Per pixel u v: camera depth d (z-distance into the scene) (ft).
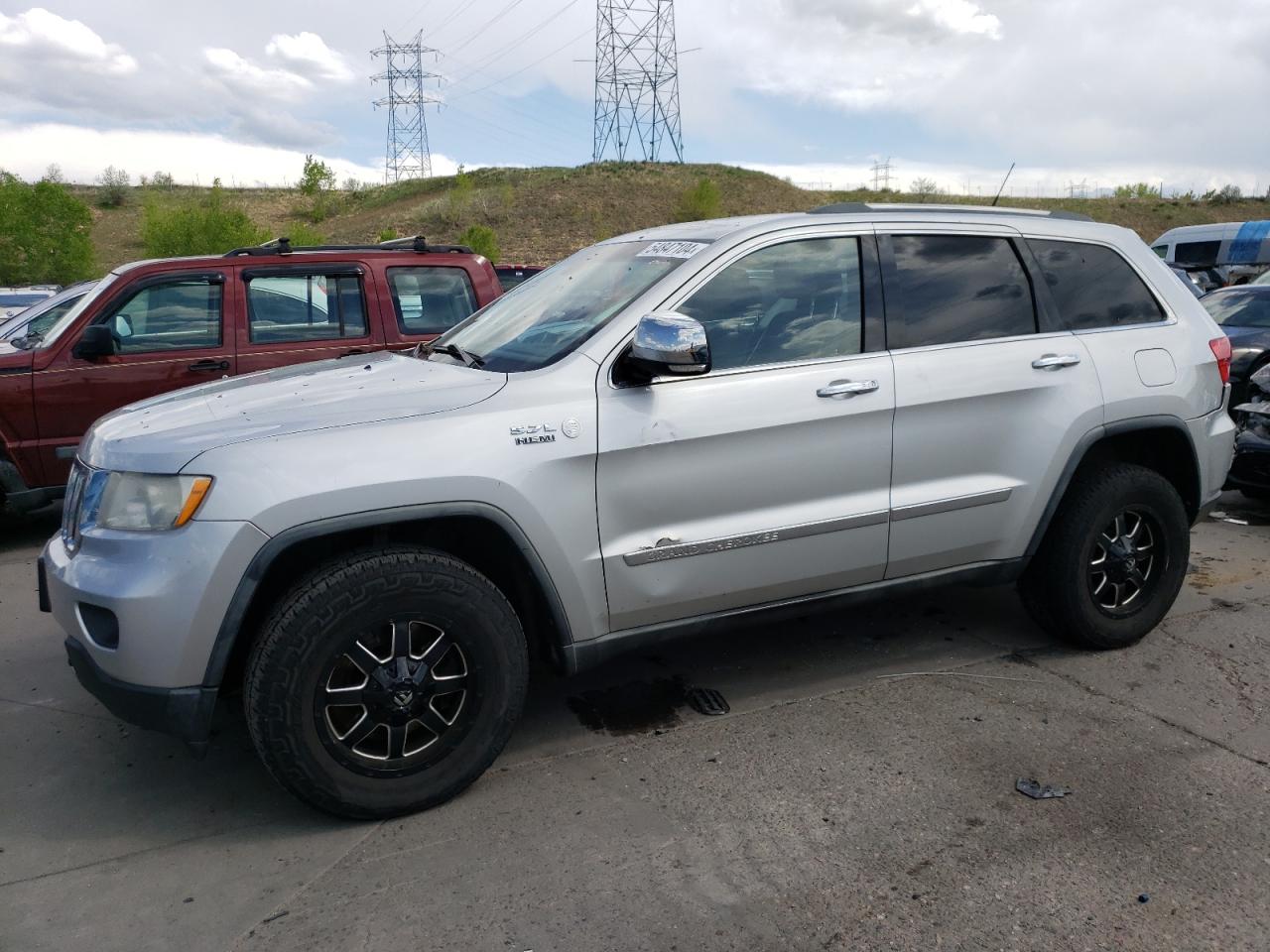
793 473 11.84
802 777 11.07
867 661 14.40
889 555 12.66
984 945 8.27
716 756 11.64
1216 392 14.88
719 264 11.84
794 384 11.77
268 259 22.79
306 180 226.58
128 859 9.81
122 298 21.66
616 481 10.94
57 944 8.51
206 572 9.34
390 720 10.11
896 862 9.44
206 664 9.50
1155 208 213.25
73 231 110.93
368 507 9.78
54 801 11.00
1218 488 15.25
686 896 8.96
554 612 10.88
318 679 9.68
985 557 13.50
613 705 13.11
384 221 207.62
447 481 10.04
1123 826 9.99
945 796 10.61
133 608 9.37
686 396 11.27
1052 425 13.32
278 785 11.21
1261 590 17.49
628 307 11.43
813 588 12.45
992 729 12.19
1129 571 14.43
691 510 11.39
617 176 229.66
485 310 14.47
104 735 12.62
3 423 20.68
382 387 11.05
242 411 10.53
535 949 8.30
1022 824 10.05
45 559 10.83
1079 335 13.82
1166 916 8.61
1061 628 14.39
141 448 9.87
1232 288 33.27
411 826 10.27
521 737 12.28
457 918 8.72
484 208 206.59
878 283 12.66
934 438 12.64
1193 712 12.62
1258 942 8.27
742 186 231.30
